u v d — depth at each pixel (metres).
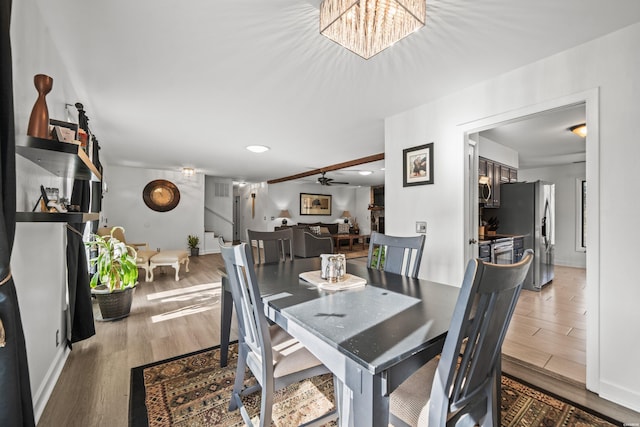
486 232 4.60
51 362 1.92
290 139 4.29
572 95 1.94
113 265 3.11
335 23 1.43
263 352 1.23
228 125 3.62
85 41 1.88
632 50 1.71
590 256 1.85
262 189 9.70
